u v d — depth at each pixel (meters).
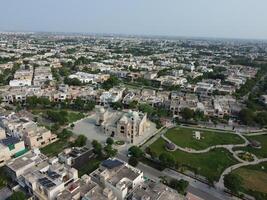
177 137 180.50
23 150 142.38
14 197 97.38
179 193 107.25
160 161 141.88
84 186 103.81
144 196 95.75
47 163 121.50
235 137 184.50
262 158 154.25
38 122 192.75
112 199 96.44
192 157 152.12
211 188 122.44
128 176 110.94
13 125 161.12
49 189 97.88
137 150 142.88
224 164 145.38
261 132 195.62
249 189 122.44
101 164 121.50
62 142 163.75
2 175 119.00
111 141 159.38
